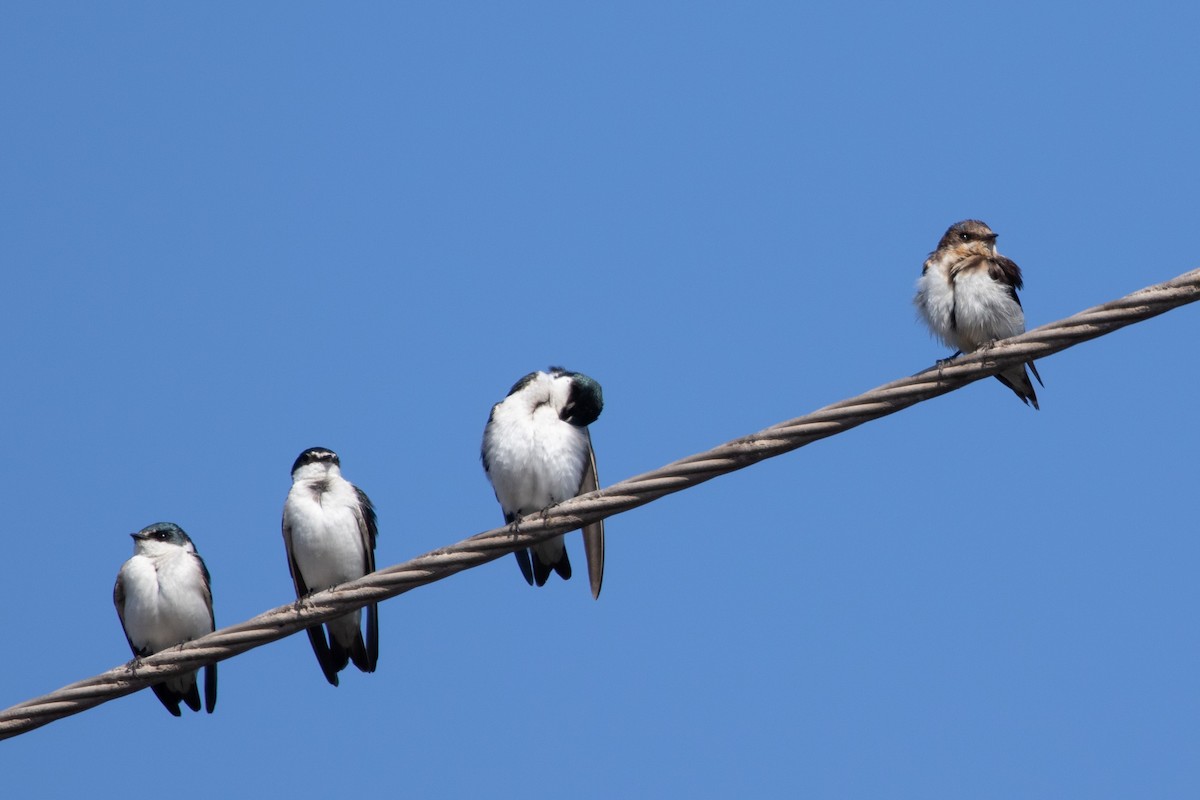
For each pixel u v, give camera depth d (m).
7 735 11.12
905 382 10.10
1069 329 9.86
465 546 10.70
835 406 10.14
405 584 10.81
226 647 11.01
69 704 11.10
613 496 10.45
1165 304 9.69
